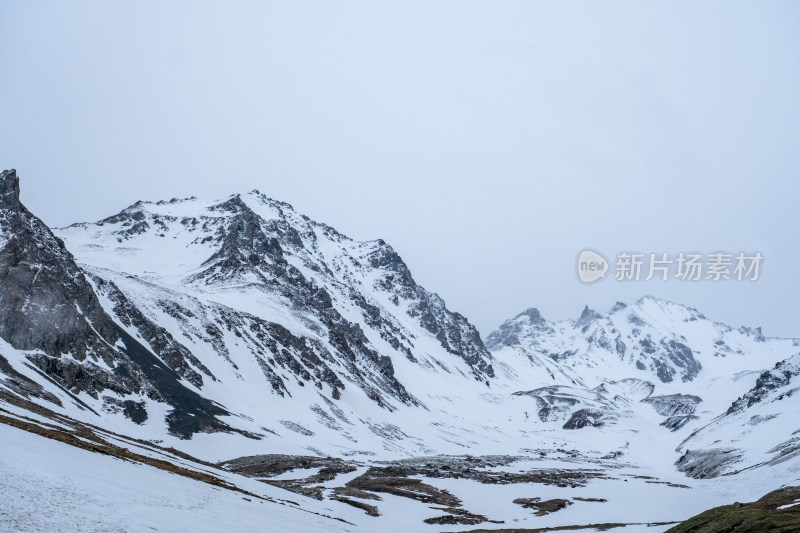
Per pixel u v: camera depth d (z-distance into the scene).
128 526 27.31
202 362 184.75
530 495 111.06
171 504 36.03
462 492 113.19
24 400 78.38
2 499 25.39
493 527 82.31
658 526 79.50
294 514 54.59
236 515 40.31
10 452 33.84
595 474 159.38
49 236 145.88
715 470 153.62
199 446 127.81
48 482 30.23
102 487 33.59
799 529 44.94
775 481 101.75
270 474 119.19
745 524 49.09
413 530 75.06
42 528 23.52
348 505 90.31
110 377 132.12
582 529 79.06
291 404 199.38
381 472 132.12
